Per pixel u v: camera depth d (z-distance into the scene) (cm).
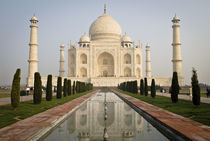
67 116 1898
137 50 9738
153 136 1221
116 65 9488
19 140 1019
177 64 8056
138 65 9725
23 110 2114
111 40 10150
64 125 1511
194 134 1095
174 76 2905
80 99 3459
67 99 3472
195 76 2483
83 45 10181
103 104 2906
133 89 5203
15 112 1972
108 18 10750
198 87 2459
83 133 1285
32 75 7719
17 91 2189
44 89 7344
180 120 1500
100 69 10275
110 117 1848
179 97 3962
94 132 1311
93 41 9594
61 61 9469
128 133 1288
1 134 1128
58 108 2255
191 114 1806
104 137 1189
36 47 7838
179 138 1137
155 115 1730
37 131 1193
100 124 1546
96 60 9594
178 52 8056
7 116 1744
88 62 9519
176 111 1994
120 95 4447
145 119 1758
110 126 1480
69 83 4541
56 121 1581
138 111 2228
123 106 2689
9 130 1217
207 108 2222
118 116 1905
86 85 6806
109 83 8725
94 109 2384
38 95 2717
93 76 9462
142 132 1313
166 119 1538
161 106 2423
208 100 3234
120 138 1178
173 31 8150
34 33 7781
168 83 8738
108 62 10288
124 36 10525
